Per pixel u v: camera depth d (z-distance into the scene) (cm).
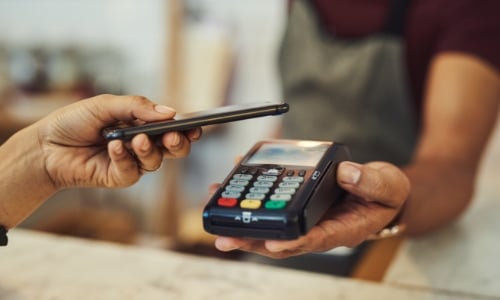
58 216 181
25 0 247
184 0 212
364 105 115
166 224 218
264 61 220
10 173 58
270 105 51
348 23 117
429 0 106
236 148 234
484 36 94
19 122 197
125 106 52
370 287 69
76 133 55
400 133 115
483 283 72
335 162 53
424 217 78
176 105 212
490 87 91
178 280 71
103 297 67
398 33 110
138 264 76
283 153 56
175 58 210
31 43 248
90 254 78
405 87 112
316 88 118
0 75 229
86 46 244
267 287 69
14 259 77
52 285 70
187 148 51
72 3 241
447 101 90
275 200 46
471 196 84
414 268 77
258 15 217
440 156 86
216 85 210
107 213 191
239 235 46
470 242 84
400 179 53
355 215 52
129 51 239
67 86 224
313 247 49
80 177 57
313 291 68
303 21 121
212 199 48
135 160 51
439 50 98
